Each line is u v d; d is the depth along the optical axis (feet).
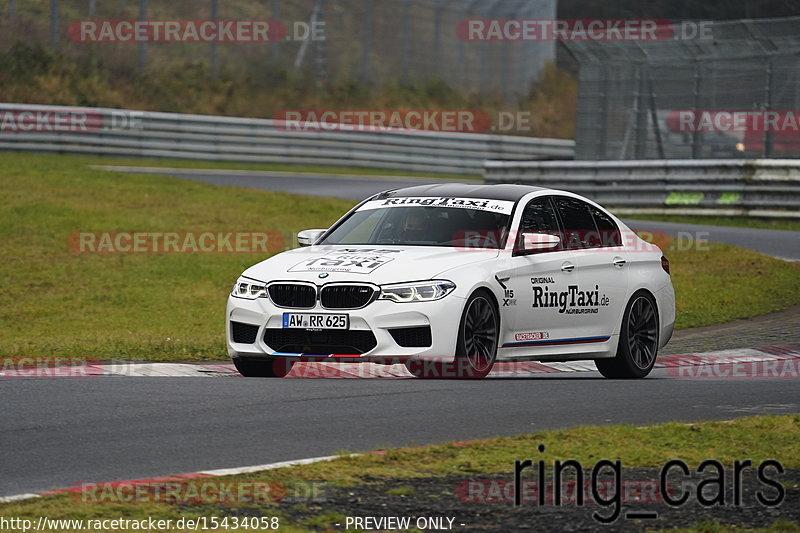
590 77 322.96
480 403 95.45
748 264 204.54
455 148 413.18
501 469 71.92
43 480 68.18
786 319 165.58
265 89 441.68
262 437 80.53
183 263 208.95
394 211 120.16
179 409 90.68
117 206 260.01
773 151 297.12
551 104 490.49
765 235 245.86
